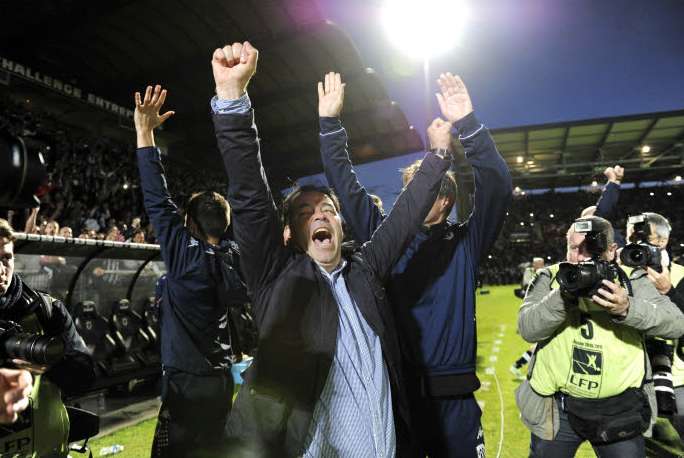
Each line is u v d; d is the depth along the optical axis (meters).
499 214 2.17
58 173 14.98
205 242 2.32
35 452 1.76
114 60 16.02
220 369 2.28
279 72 18.64
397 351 1.57
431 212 2.12
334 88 2.11
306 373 1.42
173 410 2.19
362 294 1.56
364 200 2.15
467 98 2.12
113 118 19.42
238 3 14.55
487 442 4.07
